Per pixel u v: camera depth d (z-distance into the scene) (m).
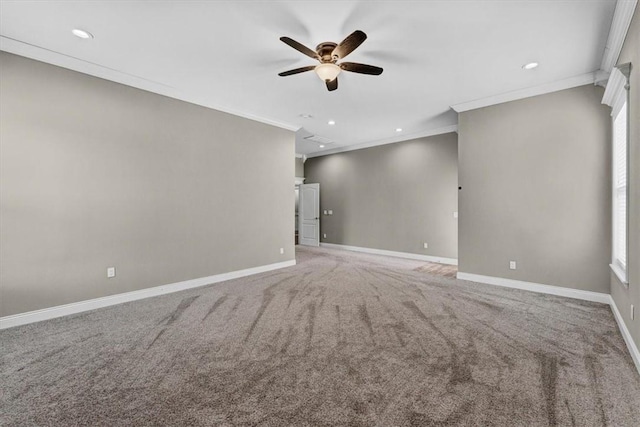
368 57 3.04
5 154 2.73
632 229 2.27
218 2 2.21
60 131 3.03
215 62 3.16
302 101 4.34
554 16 2.37
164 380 1.90
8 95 2.75
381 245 6.97
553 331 2.61
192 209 4.13
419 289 3.98
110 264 3.36
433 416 1.57
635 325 2.11
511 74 3.42
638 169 2.08
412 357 2.18
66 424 1.52
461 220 4.46
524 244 3.89
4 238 2.72
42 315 2.90
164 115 3.83
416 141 6.35
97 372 1.99
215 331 2.64
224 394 1.76
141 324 2.81
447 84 3.71
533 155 3.81
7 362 2.13
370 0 2.19
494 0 2.19
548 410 1.61
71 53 2.97
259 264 5.05
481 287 4.05
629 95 2.35
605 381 1.86
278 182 5.40
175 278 3.94
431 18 2.40
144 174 3.64
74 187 3.11
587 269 3.46
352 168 7.54
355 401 1.69
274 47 2.86
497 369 2.01
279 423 1.53
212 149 4.37
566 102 3.57
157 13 2.34
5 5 2.24
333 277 4.70
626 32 2.36
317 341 2.44
